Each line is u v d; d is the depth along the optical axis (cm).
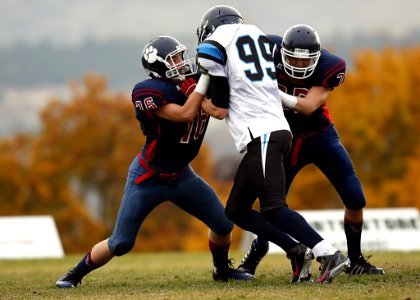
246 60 2475
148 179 2623
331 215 4544
